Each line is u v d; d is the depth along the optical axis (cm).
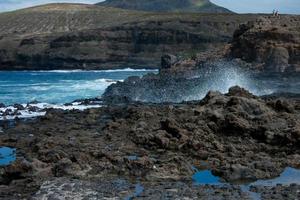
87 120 3203
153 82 5453
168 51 14462
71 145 2408
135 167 1967
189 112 2873
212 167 2047
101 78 10019
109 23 19712
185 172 1942
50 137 2597
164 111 3089
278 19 7506
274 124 2498
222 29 14962
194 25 15000
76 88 7062
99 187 1730
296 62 6506
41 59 14738
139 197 1594
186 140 2362
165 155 2245
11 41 16112
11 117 3747
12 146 2567
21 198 1634
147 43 14725
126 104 4275
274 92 4816
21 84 8281
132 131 2631
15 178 1952
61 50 14662
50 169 1962
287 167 2045
